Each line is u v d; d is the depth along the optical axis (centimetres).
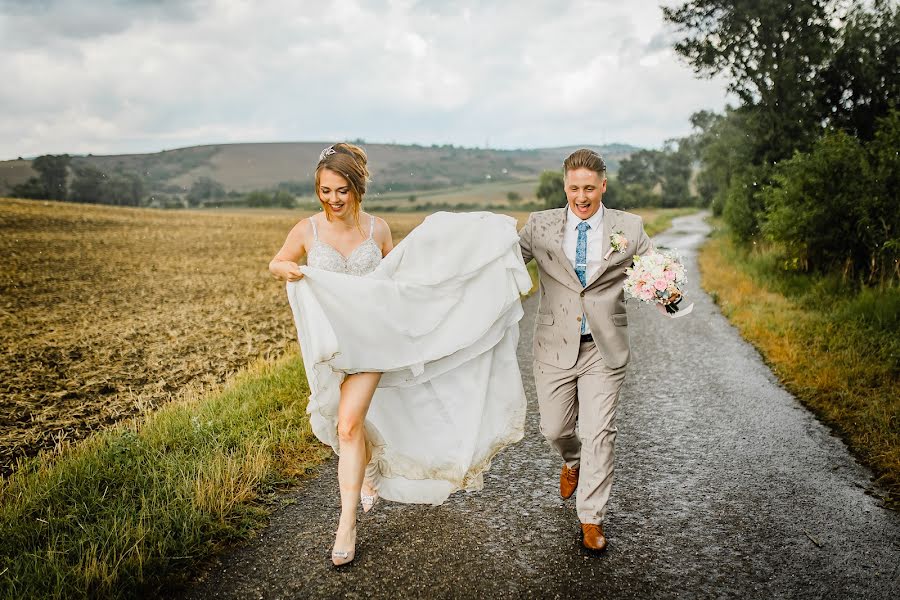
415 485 354
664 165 11706
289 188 15588
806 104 1981
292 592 278
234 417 500
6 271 2186
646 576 287
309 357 323
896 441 432
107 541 300
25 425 590
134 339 1046
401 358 319
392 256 328
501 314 342
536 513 354
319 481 399
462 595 274
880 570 286
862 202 1050
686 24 2098
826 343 713
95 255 2783
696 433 484
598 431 314
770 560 298
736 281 1398
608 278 320
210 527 327
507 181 17975
